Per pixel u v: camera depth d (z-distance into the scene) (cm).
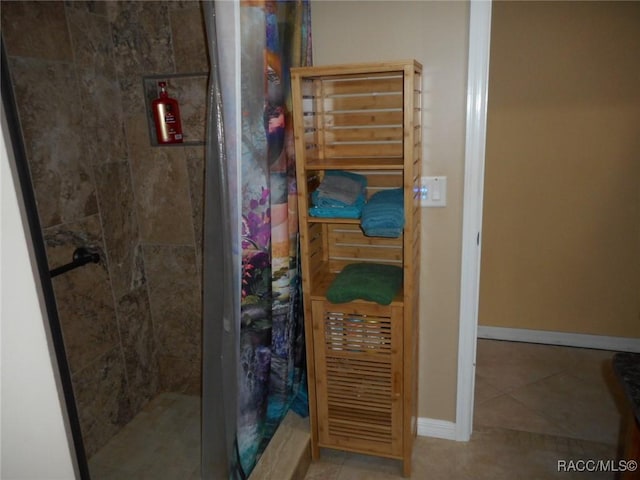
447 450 210
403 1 176
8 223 65
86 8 193
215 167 140
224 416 162
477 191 186
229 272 144
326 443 201
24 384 72
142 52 207
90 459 201
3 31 157
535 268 293
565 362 280
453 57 176
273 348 190
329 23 186
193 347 240
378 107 188
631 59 250
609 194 270
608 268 281
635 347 286
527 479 191
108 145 208
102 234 205
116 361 216
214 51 130
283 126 168
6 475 76
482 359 287
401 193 178
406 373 180
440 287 201
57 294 183
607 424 223
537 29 258
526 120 271
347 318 180
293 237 187
